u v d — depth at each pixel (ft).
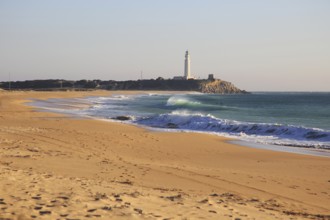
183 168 44.65
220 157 55.47
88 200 24.38
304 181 40.50
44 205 22.15
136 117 120.88
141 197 27.37
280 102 303.68
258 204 30.35
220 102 284.41
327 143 71.77
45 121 98.78
